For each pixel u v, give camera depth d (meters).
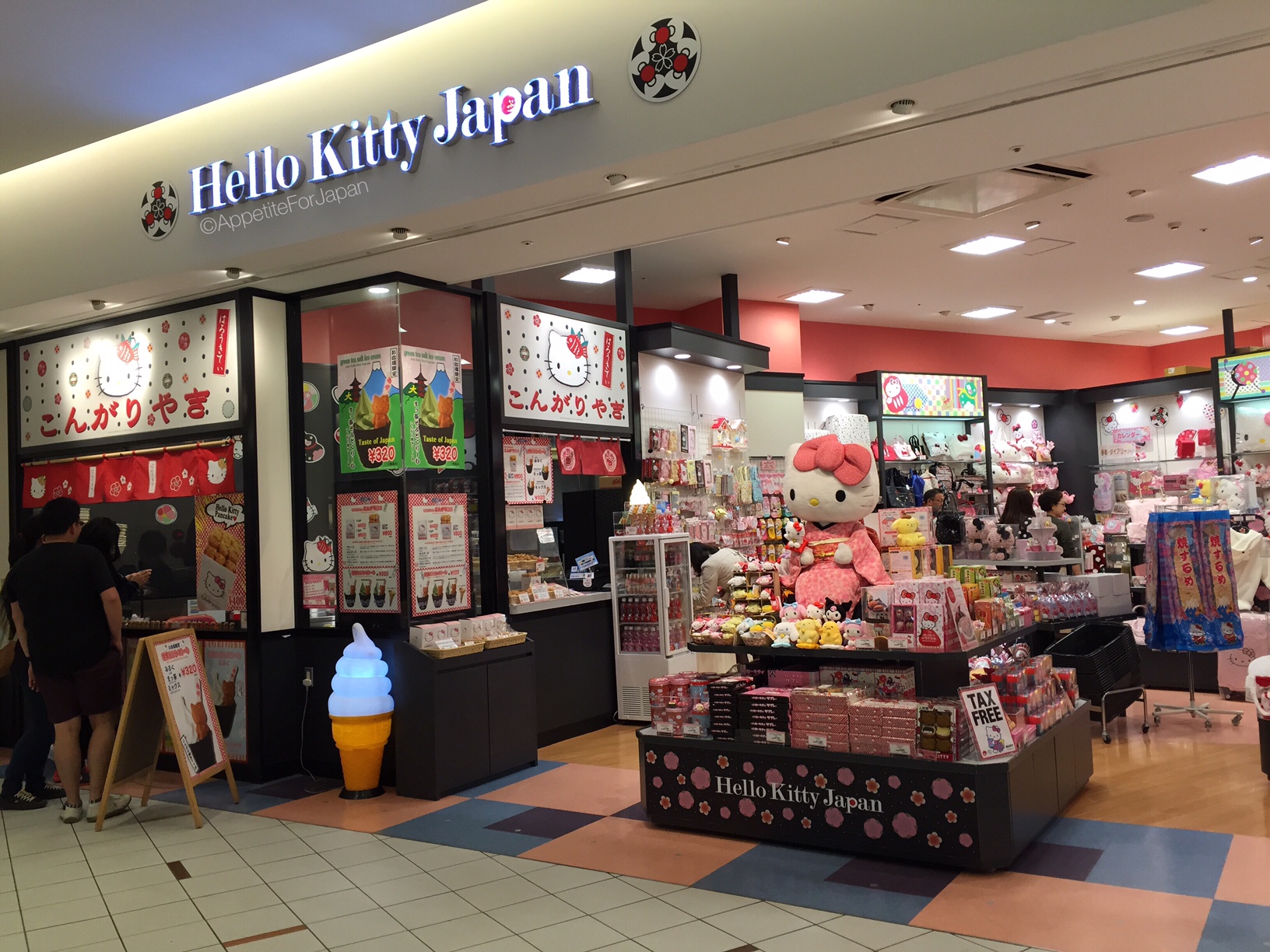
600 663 7.16
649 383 8.59
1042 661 4.62
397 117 4.78
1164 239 10.17
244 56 4.77
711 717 4.47
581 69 4.24
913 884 3.72
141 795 5.64
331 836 4.71
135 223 5.72
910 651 4.06
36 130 5.50
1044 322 14.61
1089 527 8.53
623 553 7.23
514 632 6.04
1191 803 4.58
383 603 5.76
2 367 7.33
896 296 12.40
